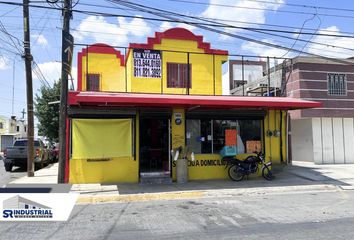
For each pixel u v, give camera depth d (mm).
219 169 16156
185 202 11320
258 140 16906
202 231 7512
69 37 13094
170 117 15531
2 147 68938
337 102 20281
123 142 14844
